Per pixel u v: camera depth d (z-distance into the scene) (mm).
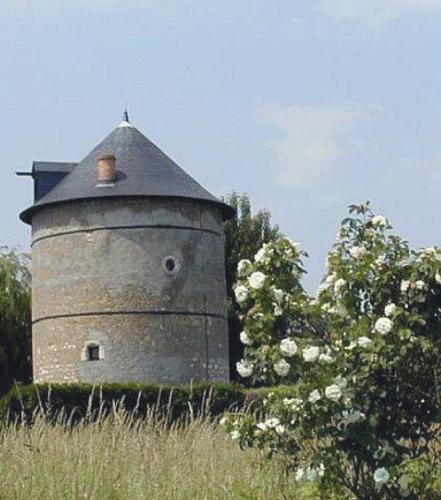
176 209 119625
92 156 123438
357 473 25984
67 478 32625
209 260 122125
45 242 121625
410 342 24891
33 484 32094
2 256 158000
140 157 122125
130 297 117250
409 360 25531
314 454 26078
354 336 25438
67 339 118875
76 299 118688
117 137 124000
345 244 26875
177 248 119188
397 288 26172
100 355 117000
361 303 26234
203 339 120000
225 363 123250
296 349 25328
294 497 30047
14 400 74875
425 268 25797
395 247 26469
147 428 40438
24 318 153750
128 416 46500
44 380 120688
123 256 117625
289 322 26281
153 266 117938
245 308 27031
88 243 118562
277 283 26422
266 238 175875
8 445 36156
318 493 26875
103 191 118500
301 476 26328
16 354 152125
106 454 34656
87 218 118875
